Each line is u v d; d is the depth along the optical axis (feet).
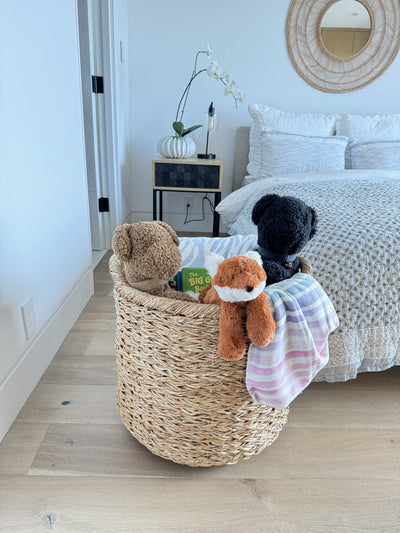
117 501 2.71
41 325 4.02
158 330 2.51
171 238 2.85
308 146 7.36
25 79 3.49
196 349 2.47
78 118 5.08
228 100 8.89
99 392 3.84
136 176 9.48
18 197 3.41
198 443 2.84
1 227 3.12
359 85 8.78
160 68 8.60
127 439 3.29
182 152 8.10
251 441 2.96
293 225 2.63
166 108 8.93
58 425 3.39
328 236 3.62
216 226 8.48
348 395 3.97
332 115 8.41
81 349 4.56
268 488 2.87
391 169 7.28
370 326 3.57
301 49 8.45
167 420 2.80
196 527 2.56
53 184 4.26
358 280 3.45
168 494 2.79
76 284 5.24
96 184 7.64
